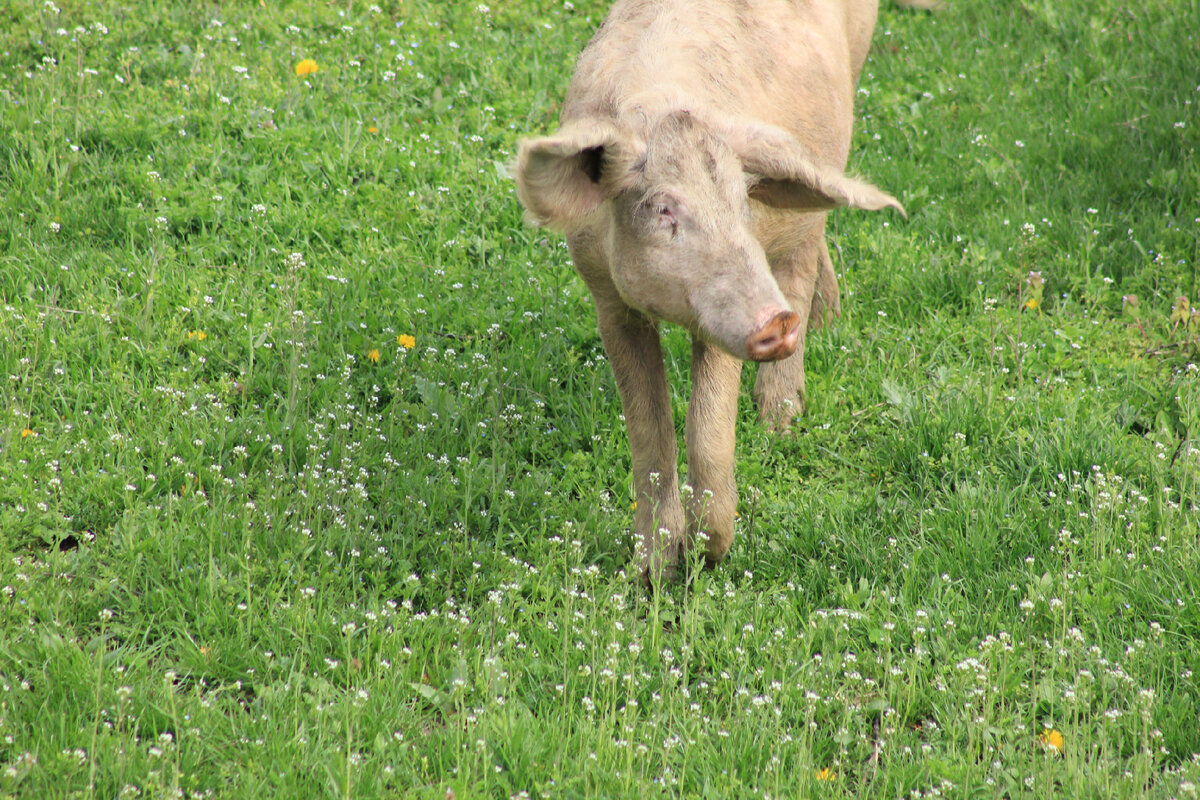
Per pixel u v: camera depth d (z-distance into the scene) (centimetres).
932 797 798
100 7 1945
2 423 1123
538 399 1301
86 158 1553
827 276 1452
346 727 837
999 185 1753
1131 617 993
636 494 1100
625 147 884
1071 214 1672
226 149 1591
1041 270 1562
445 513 1118
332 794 780
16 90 1683
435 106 1828
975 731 858
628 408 1086
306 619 938
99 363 1262
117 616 959
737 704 878
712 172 877
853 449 1280
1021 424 1284
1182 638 970
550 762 834
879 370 1372
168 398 1198
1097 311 1505
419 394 1298
